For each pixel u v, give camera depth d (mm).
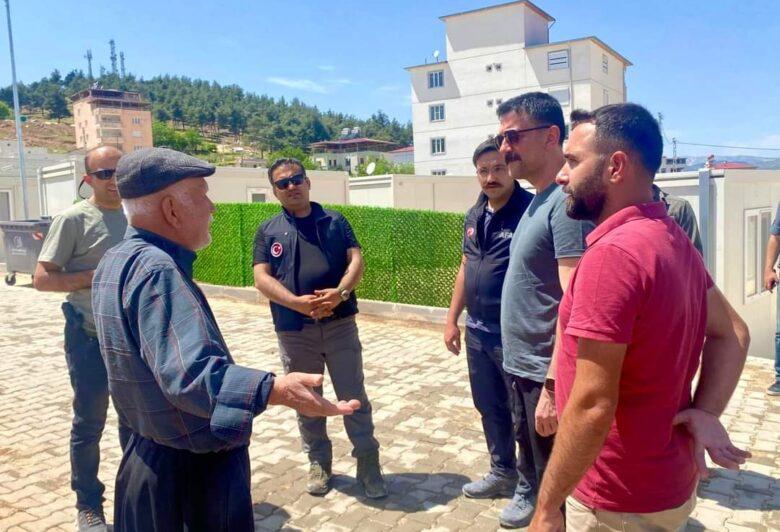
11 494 4039
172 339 1853
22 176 20906
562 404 1903
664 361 1706
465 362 7020
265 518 3688
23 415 5559
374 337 8328
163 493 2029
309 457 3996
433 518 3646
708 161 10383
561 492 1732
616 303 1630
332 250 3854
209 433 1968
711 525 3477
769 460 4258
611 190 1794
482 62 59719
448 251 9750
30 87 166500
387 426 5090
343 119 191375
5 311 10609
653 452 1767
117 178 2096
